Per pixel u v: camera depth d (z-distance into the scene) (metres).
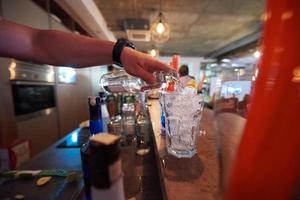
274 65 0.10
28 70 1.09
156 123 0.50
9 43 0.34
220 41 3.40
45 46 0.35
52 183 0.33
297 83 0.09
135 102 0.71
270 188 0.10
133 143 0.53
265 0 0.10
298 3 0.09
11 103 0.93
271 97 0.10
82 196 0.30
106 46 0.36
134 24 2.37
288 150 0.09
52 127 1.38
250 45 3.03
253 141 0.10
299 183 0.10
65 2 1.52
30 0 1.11
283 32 0.09
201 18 2.22
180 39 3.28
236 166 0.11
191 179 0.22
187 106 0.29
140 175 0.37
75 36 0.36
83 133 0.63
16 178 0.35
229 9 1.94
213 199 0.18
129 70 0.36
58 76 1.49
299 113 0.09
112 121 0.62
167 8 1.97
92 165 0.12
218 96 0.23
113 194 0.12
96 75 2.51
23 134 1.03
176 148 0.28
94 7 1.90
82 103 2.09
